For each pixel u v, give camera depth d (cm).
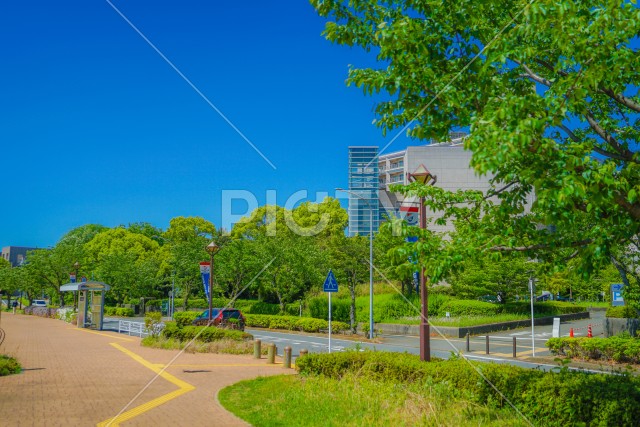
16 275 6788
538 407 791
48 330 3303
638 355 1809
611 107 894
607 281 3459
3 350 2017
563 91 555
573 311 4084
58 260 5503
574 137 766
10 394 1112
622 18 530
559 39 559
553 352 2055
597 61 541
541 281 3609
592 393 739
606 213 572
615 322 2319
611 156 682
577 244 638
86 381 1288
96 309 3544
